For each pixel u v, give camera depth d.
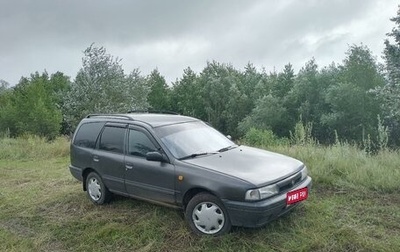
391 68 11.45
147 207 6.02
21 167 10.79
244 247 4.49
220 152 5.61
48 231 5.54
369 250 4.24
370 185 6.31
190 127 6.08
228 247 4.54
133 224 5.45
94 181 6.44
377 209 5.37
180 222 5.32
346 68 34.16
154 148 5.47
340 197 5.95
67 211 6.29
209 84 54.94
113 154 6.00
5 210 6.57
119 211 6.00
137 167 5.55
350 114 32.06
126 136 5.92
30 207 6.64
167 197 5.21
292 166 5.16
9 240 5.27
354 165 7.07
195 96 57.41
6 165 11.22
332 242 4.46
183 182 4.96
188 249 4.62
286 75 45.38
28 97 34.84
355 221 4.98
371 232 4.65
